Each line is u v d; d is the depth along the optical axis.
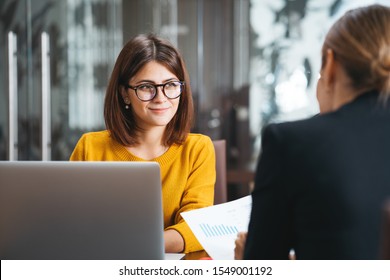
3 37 4.61
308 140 1.21
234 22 4.79
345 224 1.14
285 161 1.22
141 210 1.47
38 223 1.50
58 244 1.50
